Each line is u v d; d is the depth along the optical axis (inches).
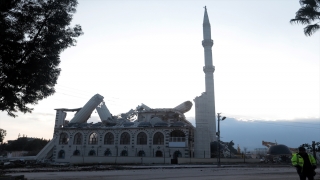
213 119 4355.3
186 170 1758.1
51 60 939.3
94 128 3858.3
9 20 843.4
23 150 6309.1
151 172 1545.3
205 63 4591.5
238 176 1196.5
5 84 887.1
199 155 3595.0
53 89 1021.8
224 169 1898.4
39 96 1000.9
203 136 3666.3
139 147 3636.8
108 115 4379.9
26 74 884.0
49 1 918.4
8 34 813.9
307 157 613.0
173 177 1141.1
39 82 936.9
